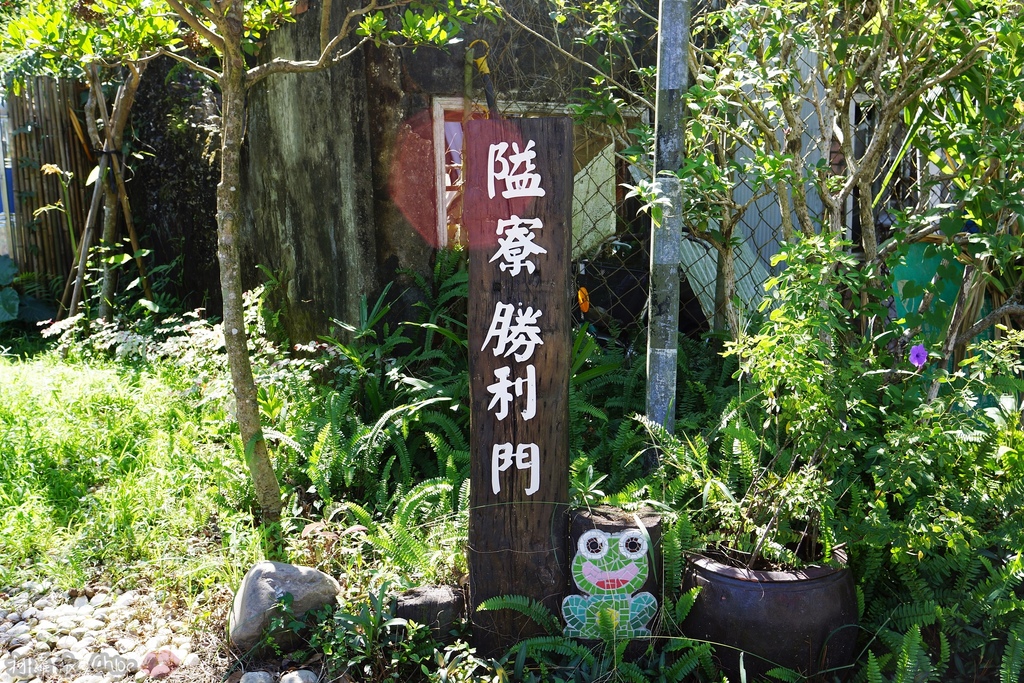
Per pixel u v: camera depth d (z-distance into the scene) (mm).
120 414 4766
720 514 2998
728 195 4082
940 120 3688
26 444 4223
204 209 6766
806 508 2865
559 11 4555
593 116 4914
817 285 2768
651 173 4023
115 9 3396
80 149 7875
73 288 7238
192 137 6824
